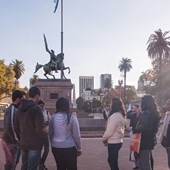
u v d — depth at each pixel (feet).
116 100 15.01
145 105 13.66
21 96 13.97
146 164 13.42
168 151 15.56
